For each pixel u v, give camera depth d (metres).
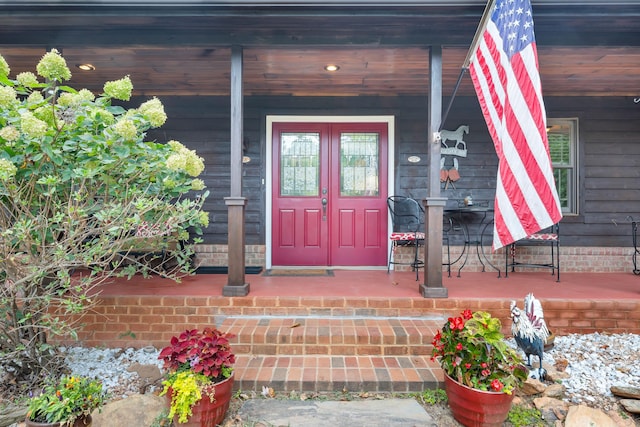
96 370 2.49
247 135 4.54
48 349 2.40
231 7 2.76
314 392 2.18
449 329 1.95
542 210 2.25
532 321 2.27
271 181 4.56
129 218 1.99
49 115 2.04
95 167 2.10
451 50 3.24
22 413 1.98
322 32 3.07
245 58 3.46
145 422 1.88
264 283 3.57
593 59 3.49
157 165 2.22
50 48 3.10
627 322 2.92
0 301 2.07
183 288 3.25
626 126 4.55
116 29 3.06
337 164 4.57
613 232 4.52
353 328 2.65
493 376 1.82
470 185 4.57
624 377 2.29
